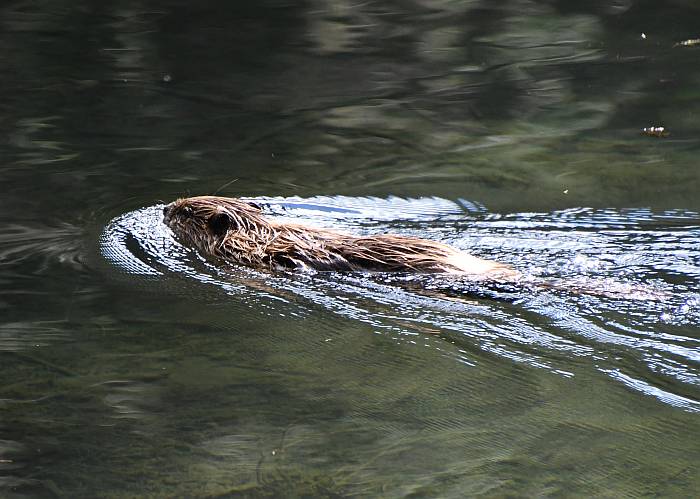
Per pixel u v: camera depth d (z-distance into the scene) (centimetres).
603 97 4381
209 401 2000
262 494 1673
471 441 1816
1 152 3775
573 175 3431
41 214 3166
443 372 2086
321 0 6341
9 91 4541
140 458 1800
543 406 1928
